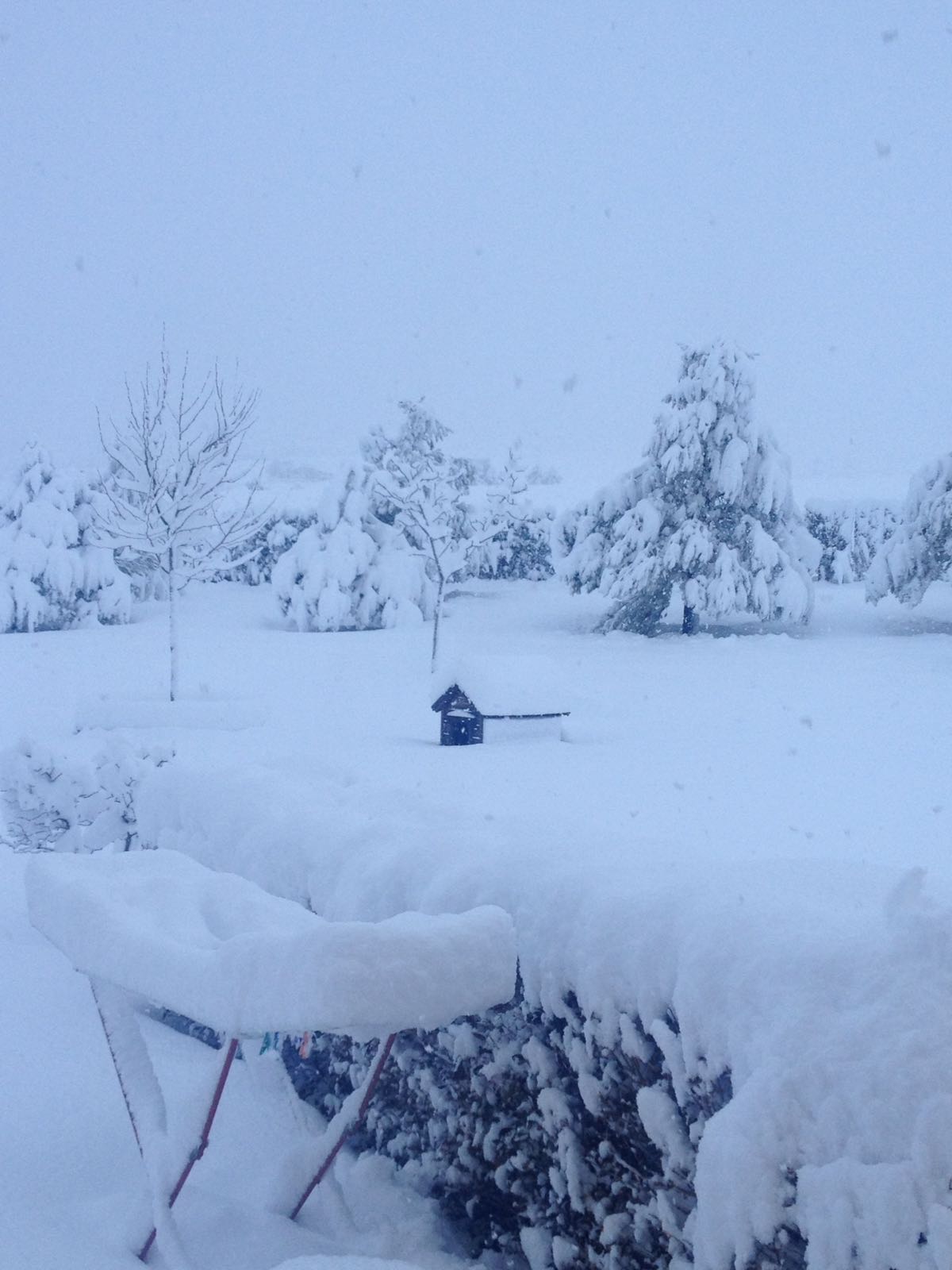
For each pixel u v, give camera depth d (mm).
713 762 11609
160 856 3289
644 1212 2340
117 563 34188
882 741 12914
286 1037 3855
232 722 15766
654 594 28281
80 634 29672
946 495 27656
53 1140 3131
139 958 2479
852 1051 1788
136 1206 2557
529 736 14055
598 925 2451
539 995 2607
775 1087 1820
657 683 19547
